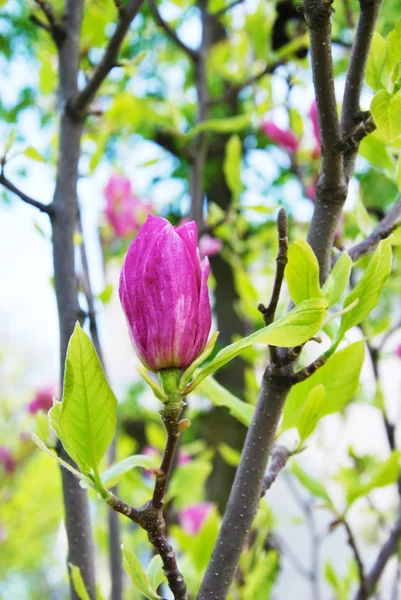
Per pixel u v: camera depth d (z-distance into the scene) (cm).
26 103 254
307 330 62
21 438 219
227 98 162
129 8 93
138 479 114
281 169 367
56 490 225
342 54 203
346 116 74
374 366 128
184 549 120
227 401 84
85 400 61
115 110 150
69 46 108
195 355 62
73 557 87
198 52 166
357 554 94
